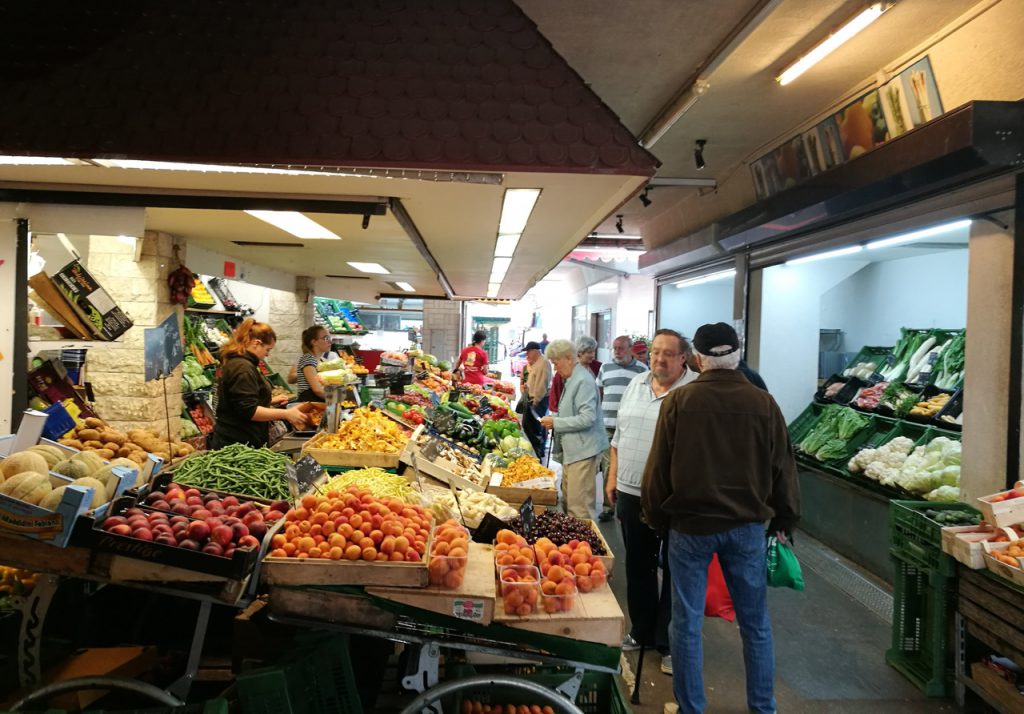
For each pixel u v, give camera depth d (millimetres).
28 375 4289
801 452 6996
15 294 4016
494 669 2783
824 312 9273
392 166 3426
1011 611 3162
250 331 4934
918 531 3795
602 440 5148
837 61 4848
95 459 2838
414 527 2543
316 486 3111
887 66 4867
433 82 3650
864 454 6023
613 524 6863
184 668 2883
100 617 3041
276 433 6836
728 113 5977
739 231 7234
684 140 6746
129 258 5293
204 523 2338
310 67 3662
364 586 2314
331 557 2330
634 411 3953
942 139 3924
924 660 3926
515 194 4055
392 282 11195
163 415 5539
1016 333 3854
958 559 3438
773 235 6586
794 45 4672
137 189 4047
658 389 3951
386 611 2332
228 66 3635
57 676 2564
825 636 4379
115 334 4566
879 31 4367
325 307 14062
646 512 3314
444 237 5961
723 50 4562
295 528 2453
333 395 4992
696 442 3088
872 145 5211
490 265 8367
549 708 2641
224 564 2244
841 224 5656
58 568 2285
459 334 18328
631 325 18484
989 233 4043
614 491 4203
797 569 3592
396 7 3912
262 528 2469
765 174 6977
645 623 3834
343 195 4117
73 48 3646
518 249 6734
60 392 4398
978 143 3686
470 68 3711
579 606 2512
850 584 5293
